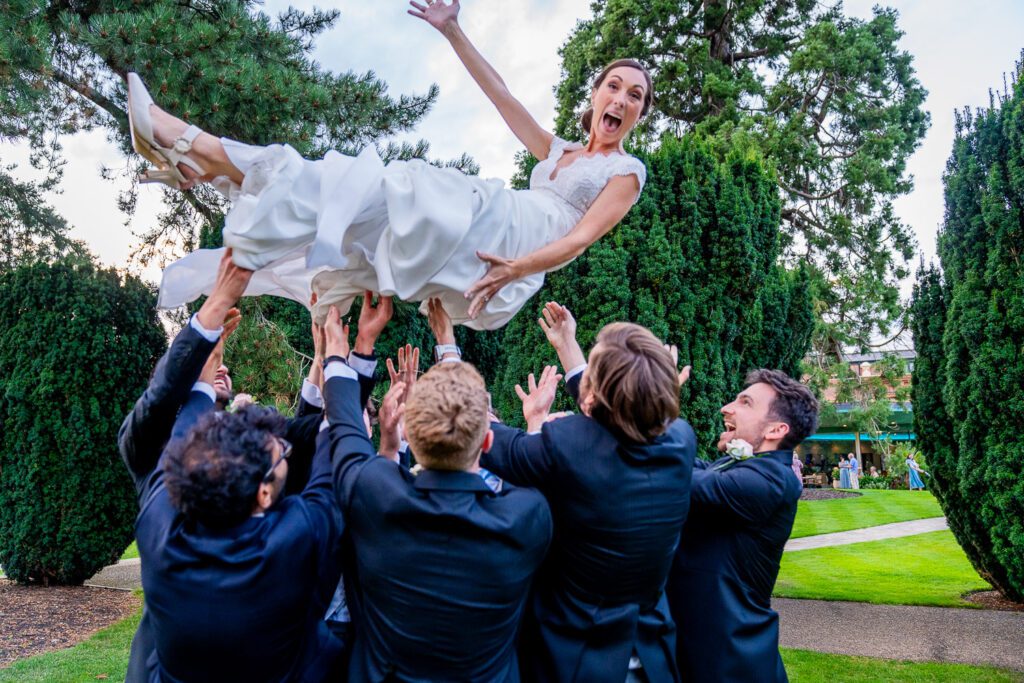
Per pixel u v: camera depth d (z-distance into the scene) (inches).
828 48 644.1
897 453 866.1
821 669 195.8
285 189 69.9
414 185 75.6
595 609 72.8
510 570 62.9
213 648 58.9
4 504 283.3
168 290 79.1
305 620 64.8
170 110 240.5
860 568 343.6
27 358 279.3
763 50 683.4
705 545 88.7
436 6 107.1
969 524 271.9
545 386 92.1
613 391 70.1
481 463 76.2
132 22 235.9
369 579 62.6
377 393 278.7
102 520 285.3
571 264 258.2
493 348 344.5
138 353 294.2
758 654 84.1
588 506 70.6
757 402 94.3
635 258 259.3
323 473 70.1
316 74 311.7
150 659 67.3
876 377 710.5
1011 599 277.1
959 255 269.3
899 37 690.2
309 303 92.1
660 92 642.2
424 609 60.8
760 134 615.5
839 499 672.4
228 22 262.7
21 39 237.9
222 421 60.9
